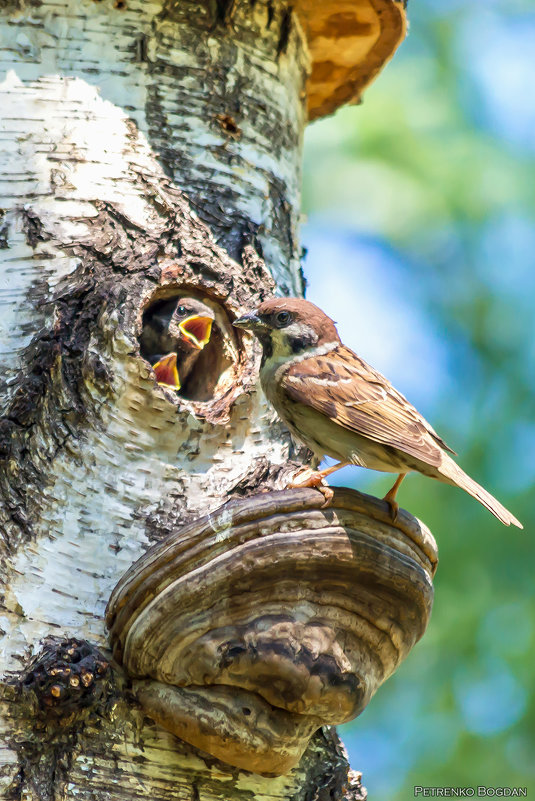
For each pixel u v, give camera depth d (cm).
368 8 924
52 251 768
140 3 847
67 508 708
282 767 679
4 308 753
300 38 942
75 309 744
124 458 729
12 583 684
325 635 658
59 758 656
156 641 653
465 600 1183
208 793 683
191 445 750
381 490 1224
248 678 652
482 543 1188
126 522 719
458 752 1159
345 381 792
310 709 659
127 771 666
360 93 1048
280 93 904
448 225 1305
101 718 668
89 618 690
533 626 1171
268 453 782
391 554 670
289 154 909
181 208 802
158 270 771
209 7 868
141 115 825
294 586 655
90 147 804
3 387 726
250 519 647
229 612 649
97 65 827
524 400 1280
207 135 841
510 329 1324
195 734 662
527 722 1159
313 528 654
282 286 855
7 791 638
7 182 790
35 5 830
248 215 840
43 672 652
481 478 1234
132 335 739
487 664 1179
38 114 809
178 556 647
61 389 723
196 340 786
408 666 1204
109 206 787
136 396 734
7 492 700
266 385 796
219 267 794
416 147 1316
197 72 852
